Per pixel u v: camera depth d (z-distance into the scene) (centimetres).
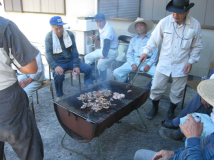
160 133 248
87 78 365
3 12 675
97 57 409
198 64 375
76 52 344
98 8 459
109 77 432
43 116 288
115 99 215
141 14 408
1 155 172
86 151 219
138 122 274
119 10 430
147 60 337
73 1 495
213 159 100
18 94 142
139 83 400
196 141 111
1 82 129
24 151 155
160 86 265
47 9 555
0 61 127
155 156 141
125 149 222
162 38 252
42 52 554
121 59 390
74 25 460
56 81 323
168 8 224
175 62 246
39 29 605
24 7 609
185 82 258
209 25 342
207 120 175
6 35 126
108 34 366
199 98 212
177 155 118
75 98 214
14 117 139
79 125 187
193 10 351
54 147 225
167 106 317
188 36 228
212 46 350
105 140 236
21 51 134
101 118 172
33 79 269
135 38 350
